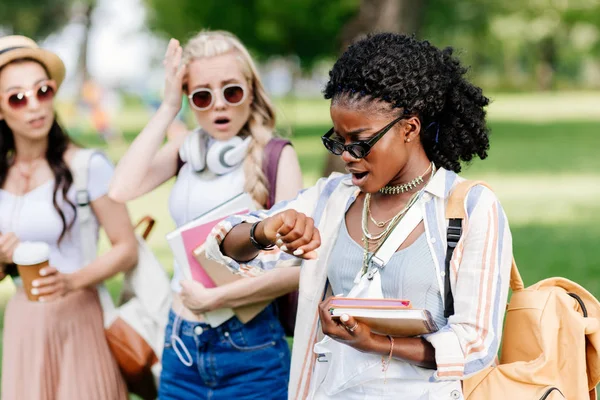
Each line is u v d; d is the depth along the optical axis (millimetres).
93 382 4969
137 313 5090
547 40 73562
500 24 53938
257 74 4617
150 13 37938
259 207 4465
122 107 71500
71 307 4910
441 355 2936
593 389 3398
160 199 18578
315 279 3436
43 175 4938
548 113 51375
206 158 4531
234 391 4488
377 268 3180
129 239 5047
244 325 4477
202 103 4508
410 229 3168
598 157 25109
